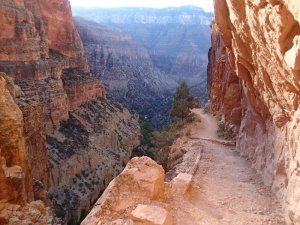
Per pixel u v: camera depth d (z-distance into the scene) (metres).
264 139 17.41
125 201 10.52
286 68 9.52
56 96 54.06
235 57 17.52
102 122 68.75
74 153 49.88
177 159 24.38
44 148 32.47
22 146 15.68
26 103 28.70
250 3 9.73
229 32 16.84
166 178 19.98
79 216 40.94
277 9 7.90
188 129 32.94
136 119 91.75
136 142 77.44
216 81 43.91
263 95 15.27
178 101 43.41
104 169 54.44
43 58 54.34
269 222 11.20
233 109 28.98
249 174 17.19
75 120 61.41
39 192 21.36
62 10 75.31
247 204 12.80
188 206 11.98
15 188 14.09
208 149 23.81
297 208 10.16
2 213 13.17
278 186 13.25
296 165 11.14
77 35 81.69
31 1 55.03
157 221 9.46
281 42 8.74
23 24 48.81
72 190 44.00
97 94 78.38
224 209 12.21
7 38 46.19
